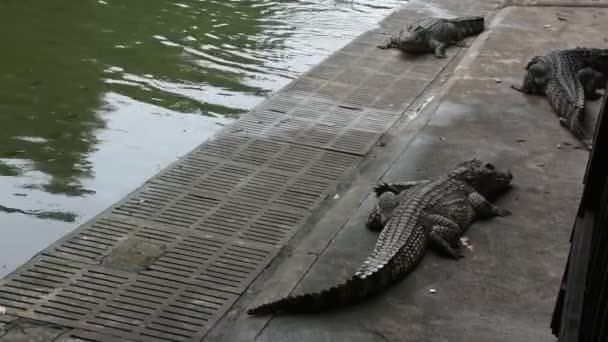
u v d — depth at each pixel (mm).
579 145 6965
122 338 4352
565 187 6102
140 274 4977
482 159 6574
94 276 4930
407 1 12516
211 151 6879
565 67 8148
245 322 4484
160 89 8414
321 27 10961
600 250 2988
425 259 5086
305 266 5047
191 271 5043
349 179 6477
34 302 4637
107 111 7777
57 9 10938
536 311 4535
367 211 5770
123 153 6938
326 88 8562
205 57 9477
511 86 8406
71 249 5219
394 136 7340
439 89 8641
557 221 5574
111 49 9523
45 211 5930
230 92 8453
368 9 11984
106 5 11297
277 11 11633
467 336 4289
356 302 4613
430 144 6871
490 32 10438
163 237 5441
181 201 5969
